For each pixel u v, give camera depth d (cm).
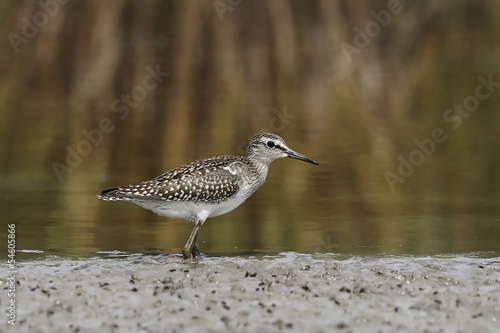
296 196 1537
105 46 2714
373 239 1258
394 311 852
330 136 1983
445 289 941
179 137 1941
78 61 2616
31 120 2086
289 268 1048
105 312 849
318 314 843
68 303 872
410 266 1075
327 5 2811
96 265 1078
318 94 2355
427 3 2853
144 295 915
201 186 1199
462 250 1188
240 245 1230
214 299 893
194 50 2755
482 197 1529
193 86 2412
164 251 1197
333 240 1252
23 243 1219
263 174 1294
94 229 1316
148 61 2633
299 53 2722
